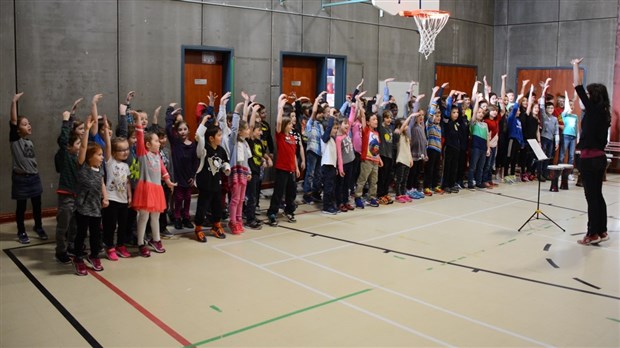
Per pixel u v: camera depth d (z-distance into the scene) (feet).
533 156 35.99
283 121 23.15
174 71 27.63
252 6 30.09
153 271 17.37
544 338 12.90
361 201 26.81
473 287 16.28
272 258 18.80
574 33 42.80
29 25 23.24
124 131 22.08
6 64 22.74
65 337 12.71
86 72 24.86
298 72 33.50
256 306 14.64
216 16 28.81
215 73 29.81
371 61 36.52
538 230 23.08
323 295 15.48
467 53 44.27
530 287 16.35
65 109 24.43
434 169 30.81
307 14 32.60
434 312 14.37
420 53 39.86
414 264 18.35
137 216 19.45
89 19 24.75
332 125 24.71
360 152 27.12
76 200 16.98
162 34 27.04
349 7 34.81
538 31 44.55
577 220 24.98
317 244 20.56
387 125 27.30
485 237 21.88
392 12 31.96
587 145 20.65
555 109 37.37
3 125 22.88
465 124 31.55
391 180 29.45
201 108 26.04
